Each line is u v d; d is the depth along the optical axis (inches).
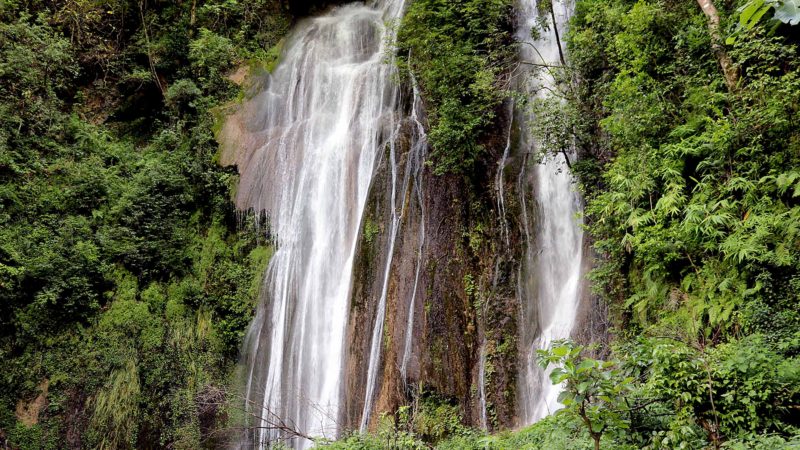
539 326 447.8
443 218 509.0
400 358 466.9
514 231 487.8
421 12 584.7
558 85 505.4
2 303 525.3
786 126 306.7
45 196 594.2
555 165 486.0
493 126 542.0
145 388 546.0
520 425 416.2
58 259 550.6
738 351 250.4
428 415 437.4
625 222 366.6
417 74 593.0
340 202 584.7
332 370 506.9
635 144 377.1
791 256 275.0
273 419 517.0
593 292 395.2
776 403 228.8
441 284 481.4
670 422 234.7
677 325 314.2
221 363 567.2
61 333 546.3
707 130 337.7
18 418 509.0
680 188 331.9
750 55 321.1
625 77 401.1
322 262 565.3
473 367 448.8
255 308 580.4
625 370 269.9
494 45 566.9
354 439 395.5
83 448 508.1
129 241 602.2
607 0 450.3
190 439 524.4
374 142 595.8
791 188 298.4
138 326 571.2
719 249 303.6
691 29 371.9
